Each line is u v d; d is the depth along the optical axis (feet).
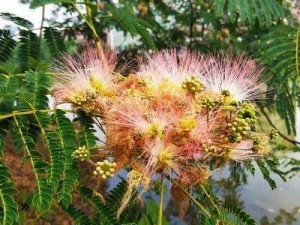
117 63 0.62
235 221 0.46
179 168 0.48
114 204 0.53
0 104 0.47
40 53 0.77
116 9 0.73
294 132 0.88
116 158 0.47
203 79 0.54
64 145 0.44
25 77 0.50
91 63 0.57
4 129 0.45
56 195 0.44
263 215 1.44
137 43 0.96
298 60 0.76
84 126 0.48
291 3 0.96
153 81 0.52
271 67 0.77
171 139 0.46
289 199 1.54
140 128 0.46
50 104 0.51
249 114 0.49
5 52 0.74
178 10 1.27
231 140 0.47
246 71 0.57
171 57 0.58
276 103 0.83
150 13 1.16
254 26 0.87
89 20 0.71
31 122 0.46
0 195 0.40
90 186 0.51
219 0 0.81
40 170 0.42
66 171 0.42
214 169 0.50
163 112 0.47
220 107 0.49
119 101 0.49
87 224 0.47
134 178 0.45
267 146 0.53
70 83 0.53
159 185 0.50
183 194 0.51
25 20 0.77
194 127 0.46
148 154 0.46
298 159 0.91
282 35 0.80
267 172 0.58
